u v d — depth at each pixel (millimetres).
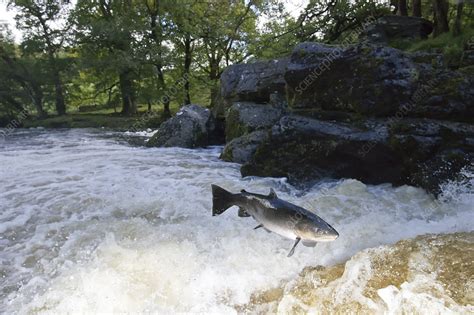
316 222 2859
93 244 4840
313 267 3848
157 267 4168
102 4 28141
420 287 2979
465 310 2627
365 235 4766
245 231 5020
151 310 3514
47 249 4805
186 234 5035
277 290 3746
